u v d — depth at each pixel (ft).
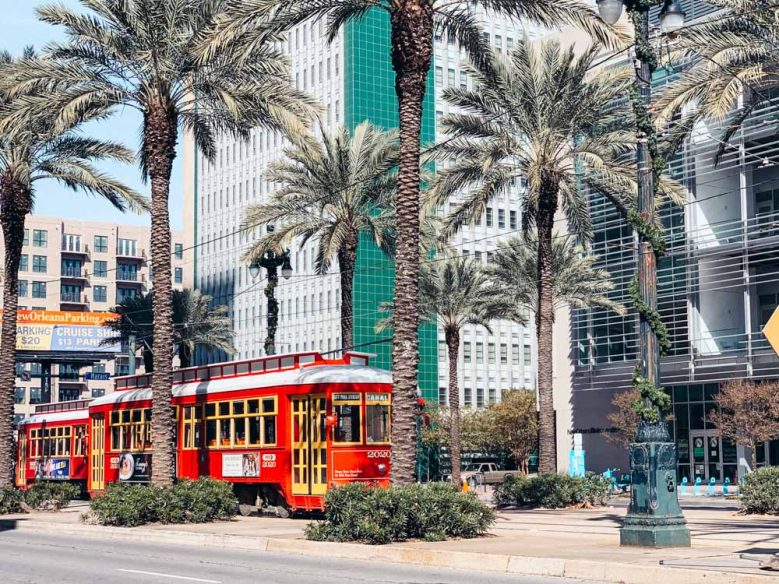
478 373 364.58
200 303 250.16
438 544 62.34
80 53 102.42
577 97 113.91
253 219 135.95
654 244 58.90
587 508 111.14
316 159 128.06
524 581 47.78
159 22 98.78
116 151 123.65
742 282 189.57
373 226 133.18
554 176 116.78
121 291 495.00
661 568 46.19
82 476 139.54
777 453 184.03
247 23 84.64
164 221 99.45
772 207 184.14
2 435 120.26
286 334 365.81
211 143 114.73
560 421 222.89
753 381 183.21
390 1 78.07
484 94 116.06
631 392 191.72
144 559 62.08
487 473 240.12
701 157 191.11
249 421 98.68
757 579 42.37
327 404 90.68
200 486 90.02
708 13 165.27
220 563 58.85
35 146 120.98
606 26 86.07
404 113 76.48
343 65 336.49
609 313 213.25
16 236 121.39
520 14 89.45
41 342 284.20
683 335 195.93
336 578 49.85
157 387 96.68
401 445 71.82
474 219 122.31
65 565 58.70
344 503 66.59
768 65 93.86
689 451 197.77
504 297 180.75
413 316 73.97
